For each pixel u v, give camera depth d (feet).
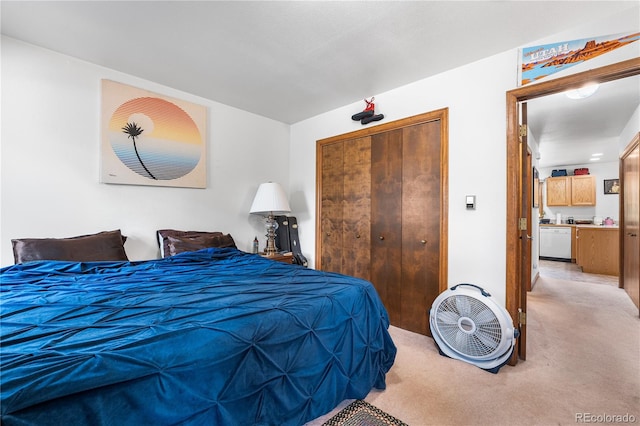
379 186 9.59
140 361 2.74
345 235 10.61
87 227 7.61
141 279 5.65
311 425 4.57
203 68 7.96
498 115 7.09
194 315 3.72
